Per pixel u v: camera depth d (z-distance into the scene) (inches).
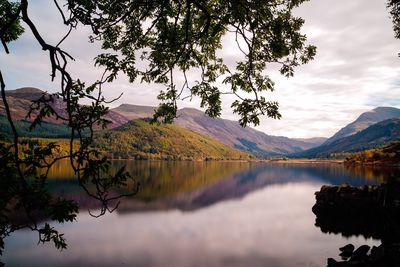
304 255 1128.2
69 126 182.7
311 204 2509.8
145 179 4426.7
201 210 2242.9
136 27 343.0
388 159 7367.1
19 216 1546.5
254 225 1708.9
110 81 271.3
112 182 181.5
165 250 1229.1
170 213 2071.9
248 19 315.3
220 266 1045.2
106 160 181.6
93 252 1187.9
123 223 1689.2
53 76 186.1
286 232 1509.6
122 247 1261.1
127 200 2479.1
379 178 4084.6
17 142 171.8
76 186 2837.1
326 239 1330.0
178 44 334.3
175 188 3622.0
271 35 353.7
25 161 174.7
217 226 1689.2
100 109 192.4
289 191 3540.8
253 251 1204.5
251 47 334.3
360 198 1739.7
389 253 807.7
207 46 420.2
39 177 181.3
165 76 393.4
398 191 1550.2
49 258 1108.5
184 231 1562.5
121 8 286.2
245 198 2972.4
